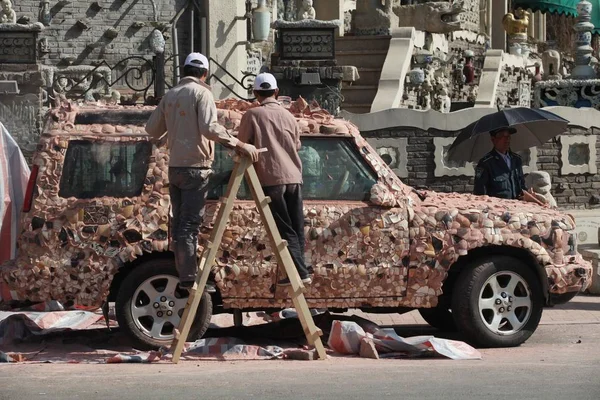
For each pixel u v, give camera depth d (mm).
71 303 14219
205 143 13625
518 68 41062
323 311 16156
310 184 14453
